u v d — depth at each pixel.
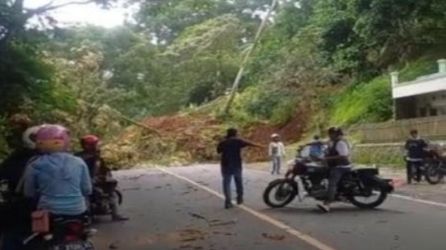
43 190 6.42
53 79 21.42
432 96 36.53
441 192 19.89
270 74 53.78
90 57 49.12
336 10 45.72
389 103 39.69
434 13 37.28
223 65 65.12
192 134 52.50
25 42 17.45
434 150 23.41
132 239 12.38
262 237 12.06
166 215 16.11
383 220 13.75
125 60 63.28
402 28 38.84
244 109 55.06
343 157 15.55
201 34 68.44
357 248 10.55
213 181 27.80
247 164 44.50
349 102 44.22
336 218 14.29
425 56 41.09
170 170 40.06
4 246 6.84
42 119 22.47
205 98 66.44
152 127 54.56
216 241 11.84
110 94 56.75
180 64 66.50
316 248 10.66
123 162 49.41
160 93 65.81
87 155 13.80
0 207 6.80
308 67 49.88
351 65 45.91
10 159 7.33
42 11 16.66
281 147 32.88
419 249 10.38
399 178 25.67
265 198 16.50
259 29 61.22
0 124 18.80
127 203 19.39
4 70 17.53
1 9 15.84
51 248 6.27
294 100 50.62
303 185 16.02
